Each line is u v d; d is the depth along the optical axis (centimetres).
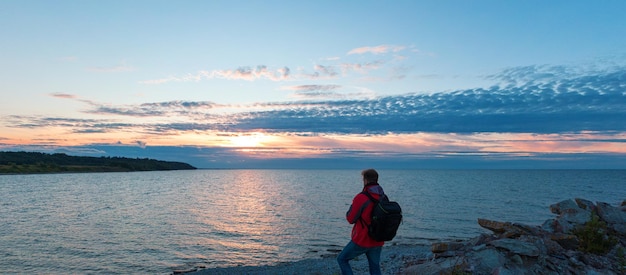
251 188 9188
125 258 2091
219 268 1764
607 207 1096
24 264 1970
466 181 11875
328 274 1298
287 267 1582
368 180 640
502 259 809
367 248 630
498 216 3447
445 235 2591
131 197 6512
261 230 2941
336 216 3688
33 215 4003
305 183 11962
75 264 1970
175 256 2131
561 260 844
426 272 834
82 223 3388
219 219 3584
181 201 5678
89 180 13975
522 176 17762
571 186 8488
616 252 905
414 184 9875
